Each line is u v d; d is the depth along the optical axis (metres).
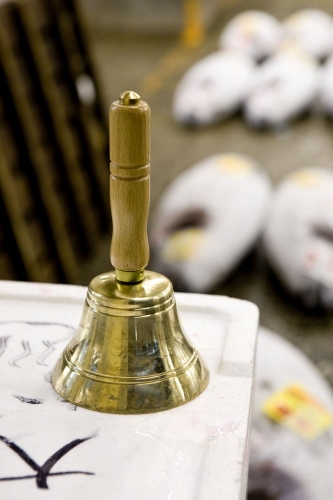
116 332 0.76
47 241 1.96
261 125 2.94
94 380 0.77
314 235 2.04
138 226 0.75
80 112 2.21
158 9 3.88
